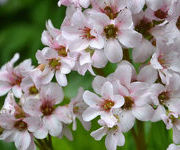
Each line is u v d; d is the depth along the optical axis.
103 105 0.20
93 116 0.20
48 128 0.21
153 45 0.21
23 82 0.22
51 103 0.22
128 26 0.20
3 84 0.23
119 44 0.20
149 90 0.20
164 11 0.20
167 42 0.20
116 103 0.20
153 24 0.21
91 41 0.20
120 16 0.20
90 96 0.20
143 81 0.20
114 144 0.20
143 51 0.20
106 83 0.20
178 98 0.20
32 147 0.21
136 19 0.20
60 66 0.21
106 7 0.20
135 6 0.20
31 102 0.21
